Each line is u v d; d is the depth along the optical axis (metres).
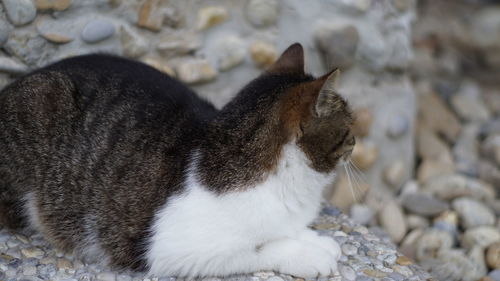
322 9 1.93
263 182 1.58
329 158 1.61
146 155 1.61
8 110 1.66
